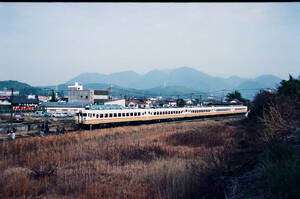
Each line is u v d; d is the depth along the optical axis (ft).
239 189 28.58
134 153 57.93
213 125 122.62
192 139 77.10
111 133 89.66
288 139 40.50
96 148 63.36
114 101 219.20
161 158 53.57
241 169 36.60
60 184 37.55
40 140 69.97
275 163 28.43
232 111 205.05
